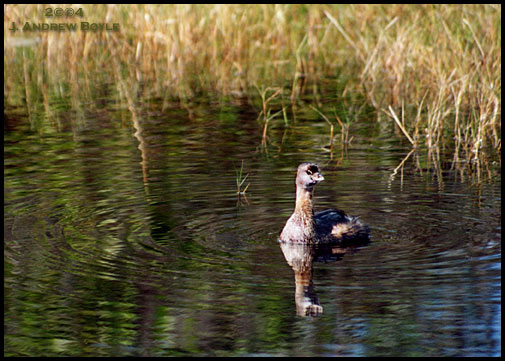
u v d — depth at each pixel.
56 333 9.12
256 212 13.59
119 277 10.59
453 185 14.96
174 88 25.86
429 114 19.27
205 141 18.73
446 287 10.09
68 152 17.78
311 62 29.31
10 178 15.64
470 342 8.76
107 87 26.17
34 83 26.89
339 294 10.00
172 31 29.12
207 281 10.44
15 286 10.33
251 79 26.98
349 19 30.80
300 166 12.05
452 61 23.20
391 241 11.97
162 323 9.30
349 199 14.20
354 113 21.75
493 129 19.09
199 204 14.00
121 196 14.42
